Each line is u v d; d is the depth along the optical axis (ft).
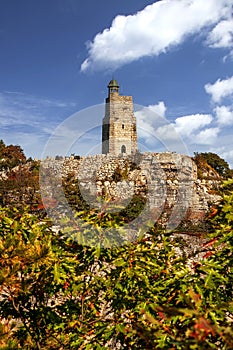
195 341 7.47
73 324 14.73
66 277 14.25
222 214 13.92
